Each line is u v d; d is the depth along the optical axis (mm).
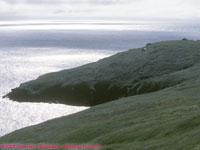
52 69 163625
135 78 94312
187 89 48844
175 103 36656
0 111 84625
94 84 96938
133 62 106875
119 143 24875
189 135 20750
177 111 30109
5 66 170625
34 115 81125
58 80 106562
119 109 42406
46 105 93062
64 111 86562
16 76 142625
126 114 36344
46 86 104375
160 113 31156
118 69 104250
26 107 89875
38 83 107812
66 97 98125
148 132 24688
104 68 108188
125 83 93500
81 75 106812
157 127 25188
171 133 22844
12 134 43562
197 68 82938
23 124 73062
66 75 110562
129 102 49531
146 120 29562
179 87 54188
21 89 104375
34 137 37406
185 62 96438
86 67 115188
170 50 112500
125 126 29656
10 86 121562
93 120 38781
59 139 32125
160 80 79562
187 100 37062
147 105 39875
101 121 36094
